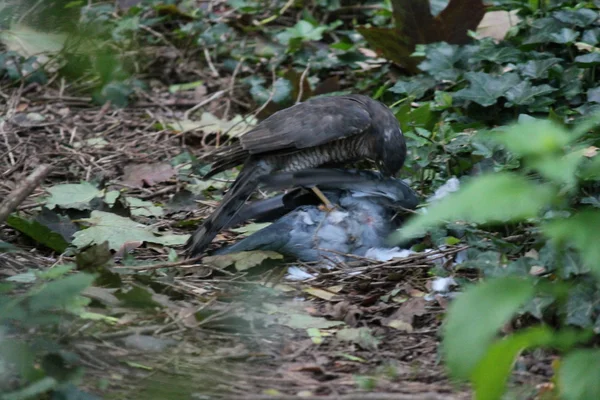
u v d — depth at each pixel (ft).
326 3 61.26
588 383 19.01
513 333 26.99
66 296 22.58
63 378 23.17
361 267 32.94
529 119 34.06
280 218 35.94
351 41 57.72
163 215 39.83
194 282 31.99
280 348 27.22
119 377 24.48
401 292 31.24
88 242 34.91
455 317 17.28
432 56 46.29
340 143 37.22
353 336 27.73
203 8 62.34
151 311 28.04
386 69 52.26
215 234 34.63
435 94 44.04
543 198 16.46
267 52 57.93
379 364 26.45
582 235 16.92
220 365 25.79
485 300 17.19
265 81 56.03
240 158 37.14
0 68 53.26
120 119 51.44
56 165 45.32
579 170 30.32
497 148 36.17
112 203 39.22
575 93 41.68
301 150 36.35
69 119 51.13
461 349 17.07
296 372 25.72
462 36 49.01
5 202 29.35
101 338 26.05
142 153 47.50
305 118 36.22
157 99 54.75
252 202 38.22
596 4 46.93
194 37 59.36
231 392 24.18
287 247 34.09
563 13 45.11
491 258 29.55
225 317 27.99
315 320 29.09
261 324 28.45
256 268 33.55
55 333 25.59
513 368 25.35
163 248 35.88
